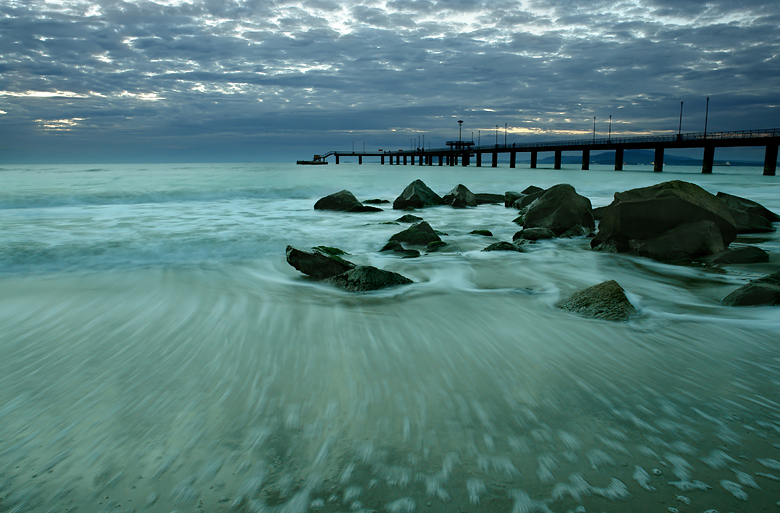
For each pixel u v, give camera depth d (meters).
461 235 11.02
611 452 2.24
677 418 2.56
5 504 1.89
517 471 2.10
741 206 12.06
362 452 2.24
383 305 4.98
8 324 4.22
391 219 14.10
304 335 3.95
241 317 4.48
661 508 1.87
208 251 8.45
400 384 2.98
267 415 2.58
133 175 35.38
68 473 2.09
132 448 2.28
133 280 6.23
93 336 3.91
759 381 3.04
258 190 21.58
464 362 3.36
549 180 33.84
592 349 3.64
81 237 9.50
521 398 2.79
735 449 2.26
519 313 4.68
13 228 10.73
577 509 1.86
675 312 4.71
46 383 3.00
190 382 3.01
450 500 1.91
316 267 6.41
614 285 4.85
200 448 2.28
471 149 88.12
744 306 4.88
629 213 8.40
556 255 8.28
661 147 49.50
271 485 2.00
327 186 25.22
